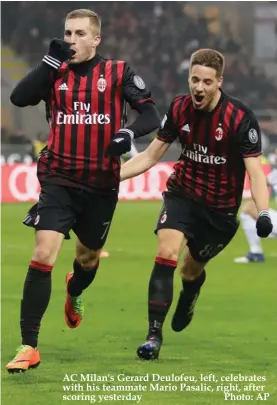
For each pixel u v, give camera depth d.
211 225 19.53
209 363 19.34
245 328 24.09
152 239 49.34
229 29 111.50
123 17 110.38
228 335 23.02
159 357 19.92
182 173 19.55
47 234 17.77
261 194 18.66
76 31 17.98
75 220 18.42
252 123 18.80
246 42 112.06
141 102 18.03
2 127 93.88
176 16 111.81
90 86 18.00
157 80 104.62
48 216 17.88
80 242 19.28
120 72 18.14
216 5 114.06
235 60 107.38
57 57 17.78
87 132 18.02
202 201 19.38
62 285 32.19
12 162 86.75
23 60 102.81
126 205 72.50
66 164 18.06
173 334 23.19
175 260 19.20
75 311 21.17
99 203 18.44
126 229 54.81
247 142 18.77
